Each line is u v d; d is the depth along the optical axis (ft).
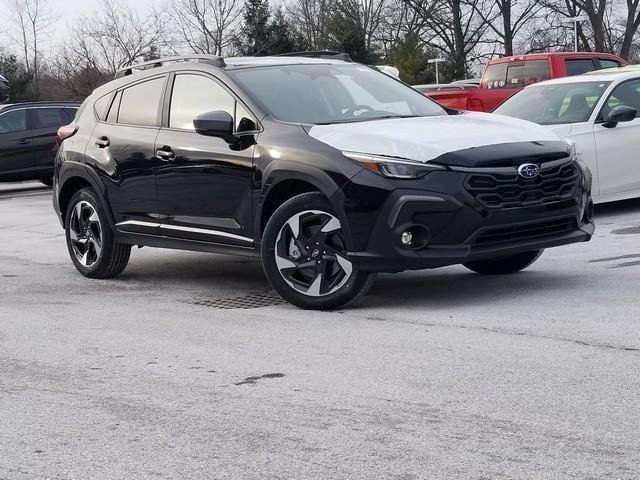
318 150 22.03
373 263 21.21
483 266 26.27
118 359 18.74
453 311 21.63
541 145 22.35
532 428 13.66
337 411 14.87
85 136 28.71
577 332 18.88
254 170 23.25
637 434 13.25
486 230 21.26
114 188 27.37
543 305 21.67
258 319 21.88
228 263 31.14
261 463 12.94
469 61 184.34
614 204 41.22
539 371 16.37
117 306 24.34
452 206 20.86
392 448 13.20
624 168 36.96
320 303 22.22
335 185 21.52
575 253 28.99
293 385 16.35
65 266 31.96
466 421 14.10
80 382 17.22
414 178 20.95
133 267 31.01
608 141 36.70
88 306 24.47
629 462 12.31
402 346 18.61
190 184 24.99
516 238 21.93
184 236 25.49
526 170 21.58
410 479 12.13
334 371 17.08
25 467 13.26
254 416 14.85
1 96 97.50
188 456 13.34
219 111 23.67
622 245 29.99
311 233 22.26
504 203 21.39
